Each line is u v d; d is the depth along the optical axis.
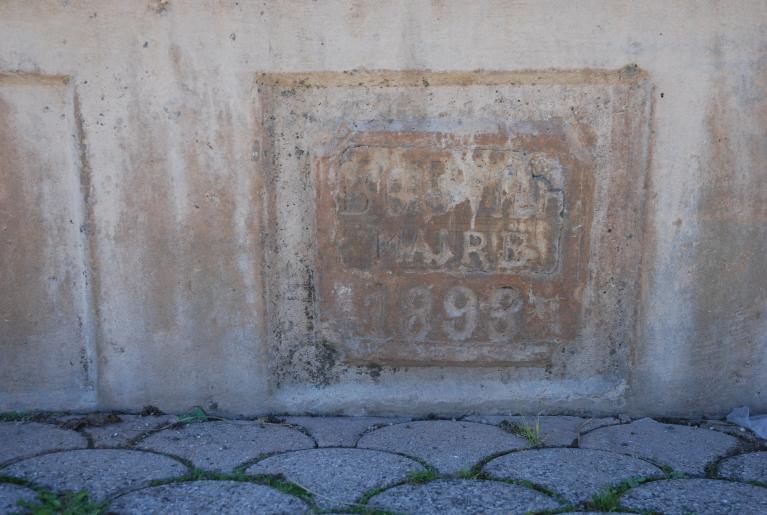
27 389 2.78
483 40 2.54
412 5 2.53
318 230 2.67
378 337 2.73
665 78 2.55
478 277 2.68
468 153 2.61
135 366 2.75
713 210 2.62
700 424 2.72
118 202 2.65
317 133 2.63
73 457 2.37
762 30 2.52
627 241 2.67
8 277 2.71
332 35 2.56
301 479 2.21
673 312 2.69
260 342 2.73
